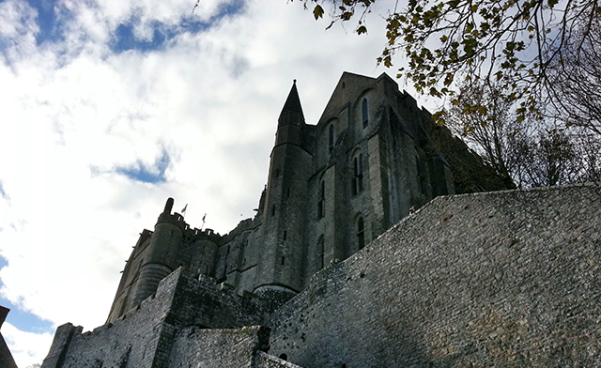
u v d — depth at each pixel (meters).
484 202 16.58
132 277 54.22
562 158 21.45
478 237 16.16
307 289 23.30
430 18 10.92
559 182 21.41
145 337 25.03
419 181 35.28
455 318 15.44
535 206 14.90
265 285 34.03
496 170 23.78
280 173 41.72
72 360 32.69
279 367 15.76
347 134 41.59
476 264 15.73
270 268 34.91
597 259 12.65
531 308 13.51
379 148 35.62
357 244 34.16
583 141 18.81
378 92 41.75
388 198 33.34
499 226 15.66
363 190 36.41
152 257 48.84
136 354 24.81
